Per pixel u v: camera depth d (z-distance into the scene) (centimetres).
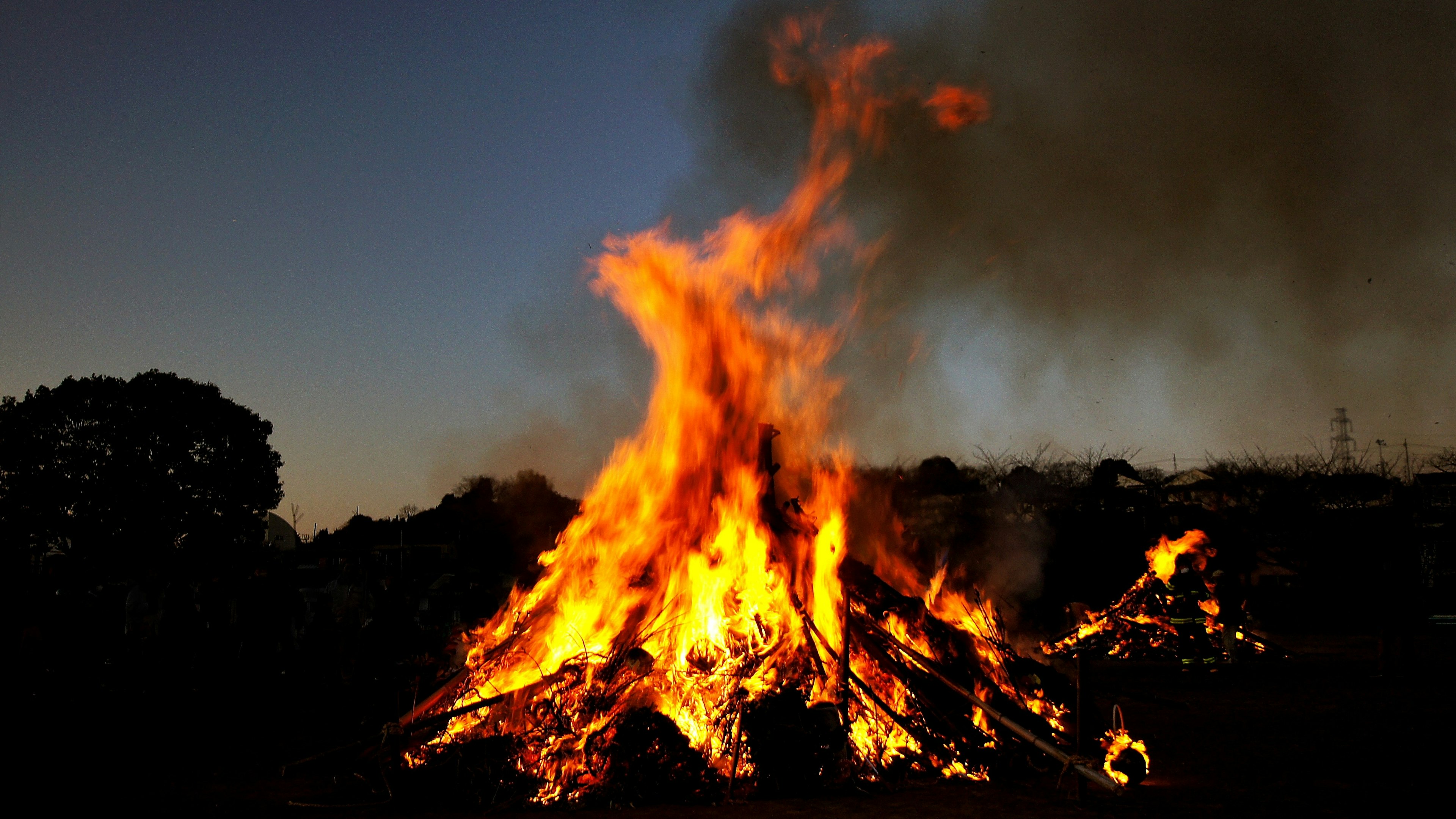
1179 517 3133
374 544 4834
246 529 4100
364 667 1298
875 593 888
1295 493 3375
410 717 817
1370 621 2805
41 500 3722
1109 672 1574
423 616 1961
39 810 668
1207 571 1839
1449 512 3484
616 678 794
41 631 1242
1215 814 636
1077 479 3288
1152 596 1859
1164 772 775
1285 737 933
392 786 708
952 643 866
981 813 641
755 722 725
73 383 3859
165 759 858
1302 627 2791
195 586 1612
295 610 1507
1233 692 1275
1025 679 873
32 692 1209
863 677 831
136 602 1380
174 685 1312
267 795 716
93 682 1300
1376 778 746
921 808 654
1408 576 1480
